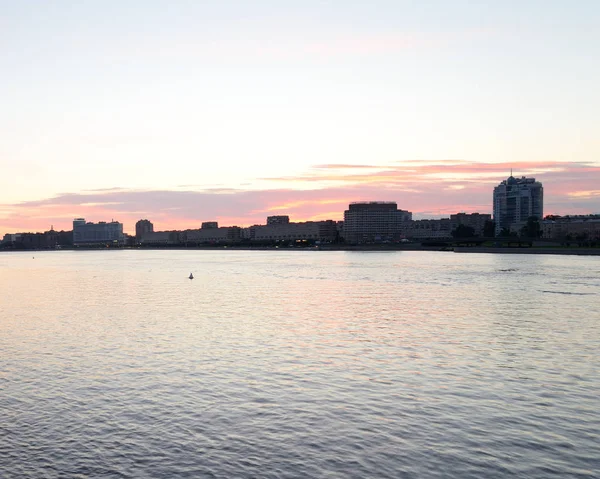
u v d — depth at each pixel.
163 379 37.84
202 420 29.98
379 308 75.06
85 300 88.88
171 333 55.81
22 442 27.27
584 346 48.25
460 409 31.45
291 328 58.72
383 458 25.31
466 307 75.19
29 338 53.47
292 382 36.94
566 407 31.70
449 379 37.59
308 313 70.75
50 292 104.75
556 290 96.56
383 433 28.06
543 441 27.00
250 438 27.58
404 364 41.84
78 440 27.47
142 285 118.81
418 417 30.22
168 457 25.58
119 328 59.25
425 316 67.00
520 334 54.28
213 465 24.78
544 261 195.75
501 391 34.78
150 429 28.80
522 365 41.41
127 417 30.48
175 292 101.19
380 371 39.75
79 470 24.41
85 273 170.62
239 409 31.62
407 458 25.28
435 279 124.62
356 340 51.50
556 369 40.16
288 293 97.44
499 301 81.69
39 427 29.12
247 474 23.95
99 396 34.16
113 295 97.00
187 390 35.25
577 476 23.56
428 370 40.00
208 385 36.31
